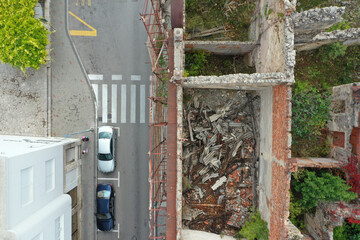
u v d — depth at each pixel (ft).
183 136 37.55
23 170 28.09
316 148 37.83
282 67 26.12
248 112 37.42
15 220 26.68
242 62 38.63
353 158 31.04
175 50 27.61
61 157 35.94
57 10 42.27
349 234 34.68
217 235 34.24
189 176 37.73
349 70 37.83
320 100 36.09
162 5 38.14
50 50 40.50
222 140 37.47
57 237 33.88
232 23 38.45
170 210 28.53
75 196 41.93
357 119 30.17
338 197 30.55
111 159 41.81
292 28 25.02
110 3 42.11
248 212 36.52
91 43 42.50
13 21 34.55
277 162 28.30
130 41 42.39
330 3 38.29
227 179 37.58
